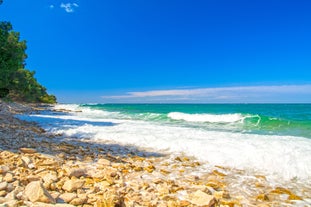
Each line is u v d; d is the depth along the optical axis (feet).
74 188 14.80
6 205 10.55
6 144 27.78
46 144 31.22
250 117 71.61
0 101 128.26
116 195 13.14
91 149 31.30
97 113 126.00
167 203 14.38
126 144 35.70
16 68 88.84
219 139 36.40
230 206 15.15
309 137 41.06
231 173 22.53
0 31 73.61
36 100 260.01
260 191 18.25
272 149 28.53
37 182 12.63
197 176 21.31
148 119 83.92
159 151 31.40
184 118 82.43
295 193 18.03
